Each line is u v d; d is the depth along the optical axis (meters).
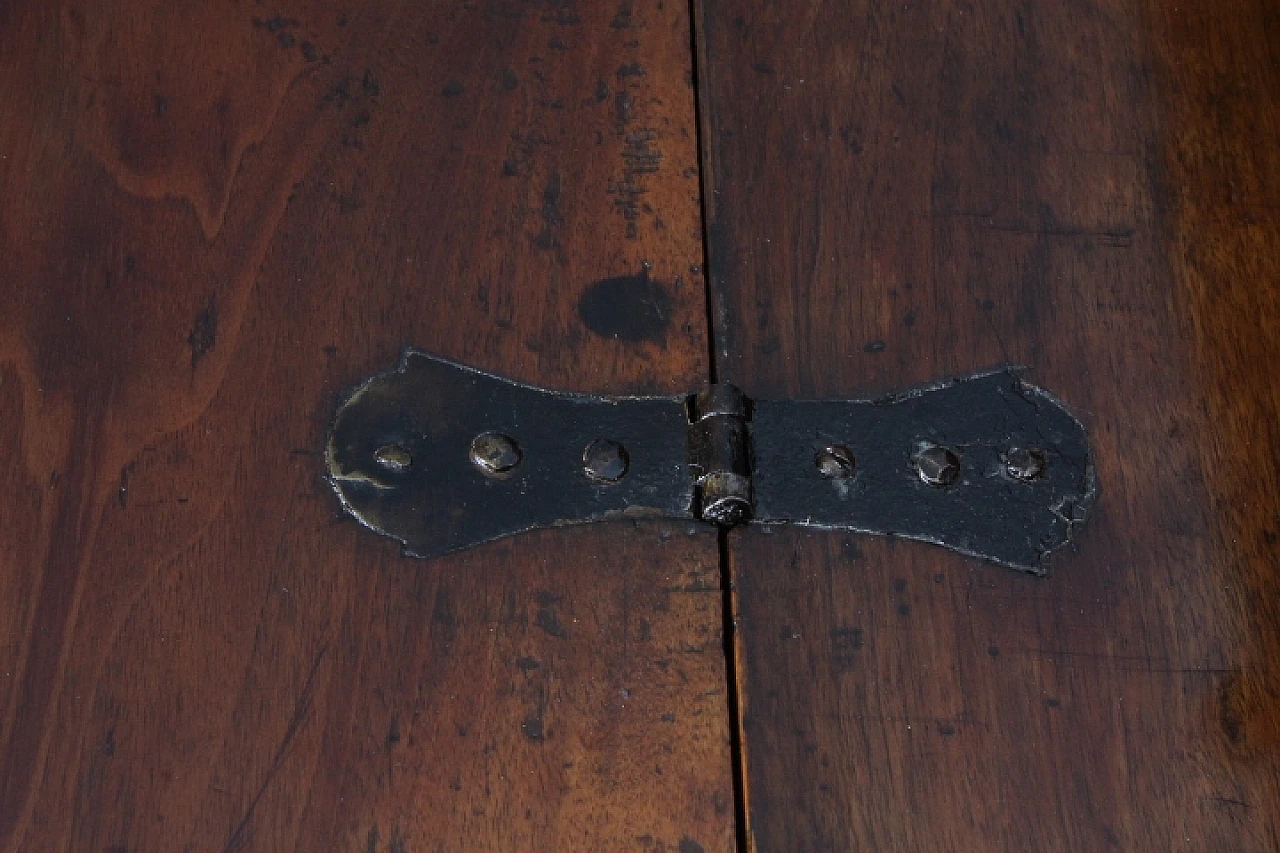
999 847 0.65
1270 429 0.69
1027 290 0.70
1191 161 0.72
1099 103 0.72
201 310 0.68
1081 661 0.66
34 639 0.65
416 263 0.69
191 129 0.70
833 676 0.66
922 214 0.71
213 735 0.64
